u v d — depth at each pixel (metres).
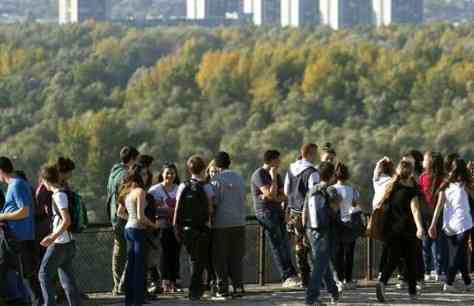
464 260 30.78
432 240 33.03
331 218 27.83
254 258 33.22
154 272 30.80
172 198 30.61
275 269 33.41
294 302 29.17
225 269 29.80
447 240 32.56
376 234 28.97
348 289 31.75
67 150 199.62
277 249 31.61
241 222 29.91
